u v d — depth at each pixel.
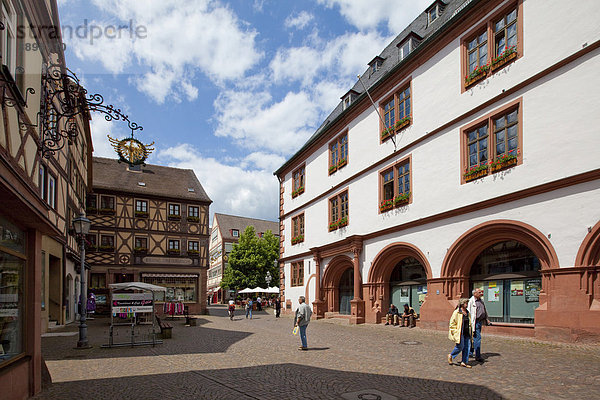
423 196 15.11
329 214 22.16
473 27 13.48
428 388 6.56
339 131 21.48
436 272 14.26
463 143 13.55
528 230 11.13
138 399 6.19
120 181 32.22
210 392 6.53
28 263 6.63
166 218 32.19
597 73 9.95
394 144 16.91
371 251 17.98
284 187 28.38
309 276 23.73
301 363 8.91
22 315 6.41
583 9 10.35
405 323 15.40
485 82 12.88
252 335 14.87
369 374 7.66
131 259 30.38
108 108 8.01
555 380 6.77
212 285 70.56
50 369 8.59
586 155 9.99
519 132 11.65
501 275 12.33
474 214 12.95
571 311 9.91
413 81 16.06
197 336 14.73
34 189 6.84
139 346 12.03
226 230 67.38
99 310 27.55
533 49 11.46
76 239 22.00
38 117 7.10
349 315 19.89
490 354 9.20
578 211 10.03
